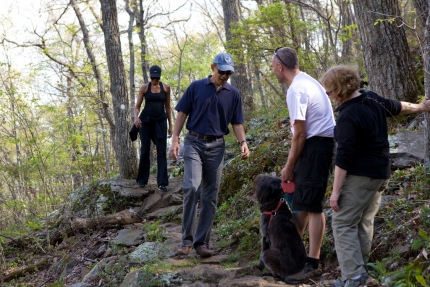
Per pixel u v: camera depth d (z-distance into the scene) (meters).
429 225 3.59
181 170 9.41
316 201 3.84
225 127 5.04
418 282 3.07
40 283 6.43
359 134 3.33
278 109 11.91
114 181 8.45
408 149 5.29
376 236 4.04
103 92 13.50
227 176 7.46
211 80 4.95
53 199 9.54
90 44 13.62
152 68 7.84
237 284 3.99
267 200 4.07
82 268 6.32
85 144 10.55
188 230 4.99
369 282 3.26
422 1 5.52
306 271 3.93
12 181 9.75
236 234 5.46
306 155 3.84
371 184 3.34
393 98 6.60
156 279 4.44
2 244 8.02
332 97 3.45
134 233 6.56
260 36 11.79
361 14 6.83
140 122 8.04
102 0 9.23
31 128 9.07
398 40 6.63
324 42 11.11
